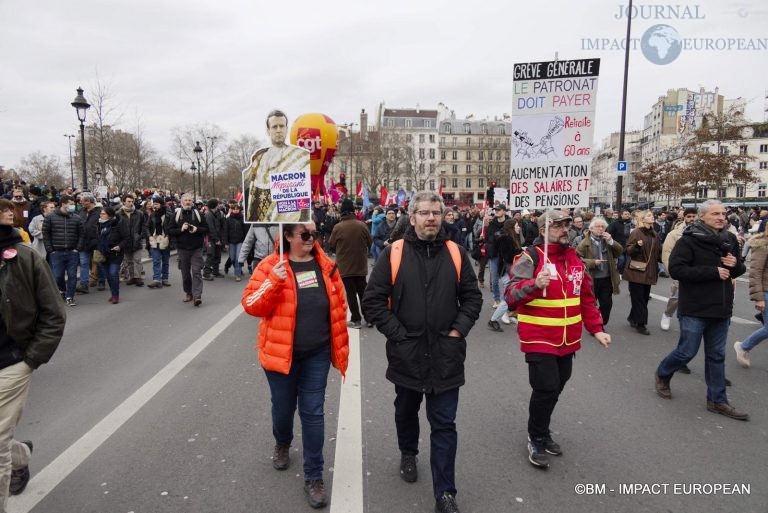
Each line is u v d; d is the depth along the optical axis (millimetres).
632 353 6633
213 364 5875
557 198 4078
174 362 5941
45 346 2861
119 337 7109
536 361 3611
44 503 3123
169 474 3461
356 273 7812
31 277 2820
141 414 4445
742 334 7793
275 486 3324
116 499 3166
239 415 4430
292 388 3381
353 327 7895
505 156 104125
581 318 3850
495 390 5195
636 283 7715
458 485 3387
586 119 3977
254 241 8555
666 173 35625
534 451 3637
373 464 3641
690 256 4613
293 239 3367
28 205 10742
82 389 5074
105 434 4059
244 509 3076
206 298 10203
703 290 4590
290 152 3342
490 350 6754
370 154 88312
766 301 5770
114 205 11547
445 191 105375
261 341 3367
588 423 4391
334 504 3141
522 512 3088
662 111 81562
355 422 4336
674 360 4867
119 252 9617
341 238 7824
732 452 3883
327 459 3707
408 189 99062
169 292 10883
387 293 3209
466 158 106188
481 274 12156
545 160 4078
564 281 3652
